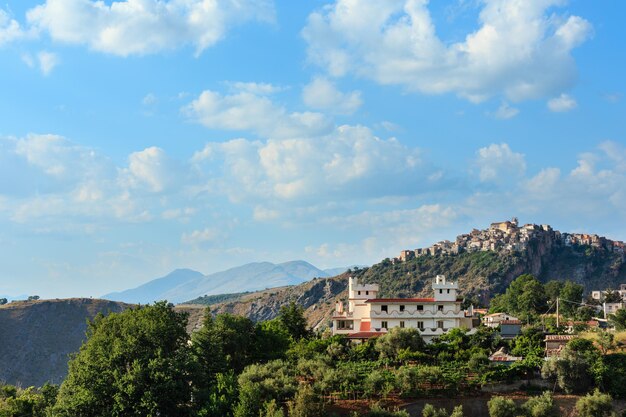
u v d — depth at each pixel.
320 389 125.81
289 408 113.19
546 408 116.75
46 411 126.00
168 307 138.25
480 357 136.25
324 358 144.38
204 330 142.25
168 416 116.75
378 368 142.50
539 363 133.88
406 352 144.50
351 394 127.69
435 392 128.00
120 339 123.69
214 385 123.69
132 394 113.06
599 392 122.62
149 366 116.12
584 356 130.62
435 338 166.50
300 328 187.38
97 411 115.12
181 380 118.12
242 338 152.25
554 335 156.25
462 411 123.56
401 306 176.38
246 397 114.06
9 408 134.88
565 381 126.06
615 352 138.00
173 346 129.25
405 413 116.00
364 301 186.50
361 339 169.38
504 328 171.62
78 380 118.25
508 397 125.69
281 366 137.75
